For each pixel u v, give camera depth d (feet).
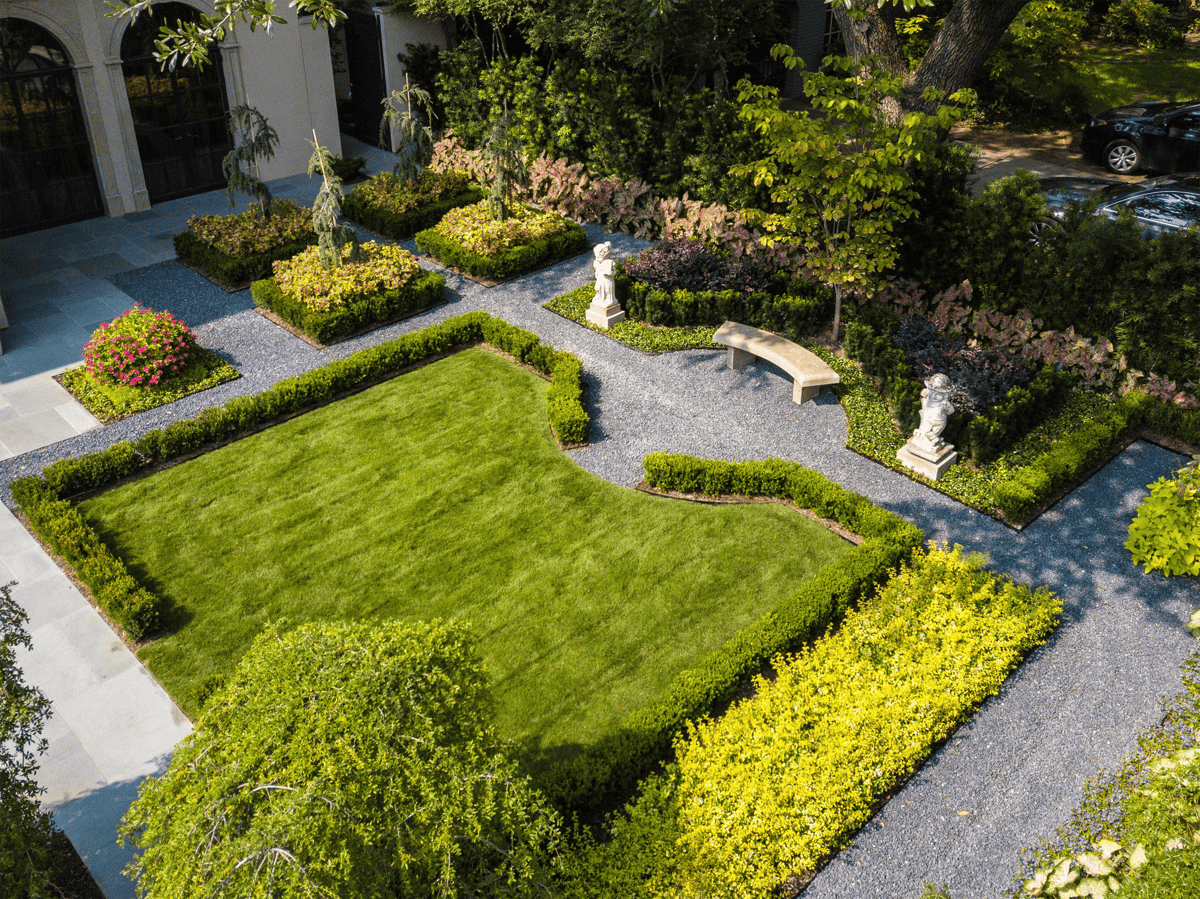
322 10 34.86
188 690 24.17
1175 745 19.67
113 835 20.63
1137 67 70.18
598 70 53.52
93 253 50.24
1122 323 34.42
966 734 22.41
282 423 35.63
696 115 49.29
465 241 47.21
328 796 13.21
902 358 35.14
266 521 30.25
